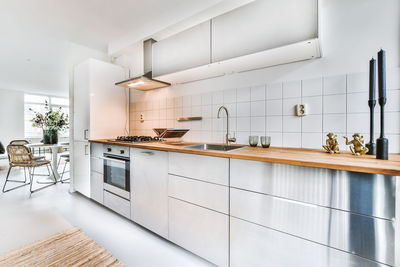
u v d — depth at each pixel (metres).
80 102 2.54
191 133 2.17
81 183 2.55
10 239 1.57
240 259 1.15
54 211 2.13
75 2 1.77
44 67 3.71
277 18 1.25
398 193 0.75
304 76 1.48
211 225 1.27
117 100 2.71
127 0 1.75
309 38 1.13
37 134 6.53
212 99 2.00
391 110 1.20
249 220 1.11
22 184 3.17
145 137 2.34
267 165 1.05
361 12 1.29
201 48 1.62
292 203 0.98
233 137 1.73
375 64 1.14
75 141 2.66
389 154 1.15
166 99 2.43
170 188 1.50
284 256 1.00
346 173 0.85
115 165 2.01
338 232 0.87
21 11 1.91
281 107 1.58
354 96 1.30
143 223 1.72
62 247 1.48
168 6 1.85
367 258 0.81
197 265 1.34
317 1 1.12
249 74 1.75
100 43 2.68
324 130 1.41
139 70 2.66
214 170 1.25
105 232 1.72
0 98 5.53
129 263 1.33
